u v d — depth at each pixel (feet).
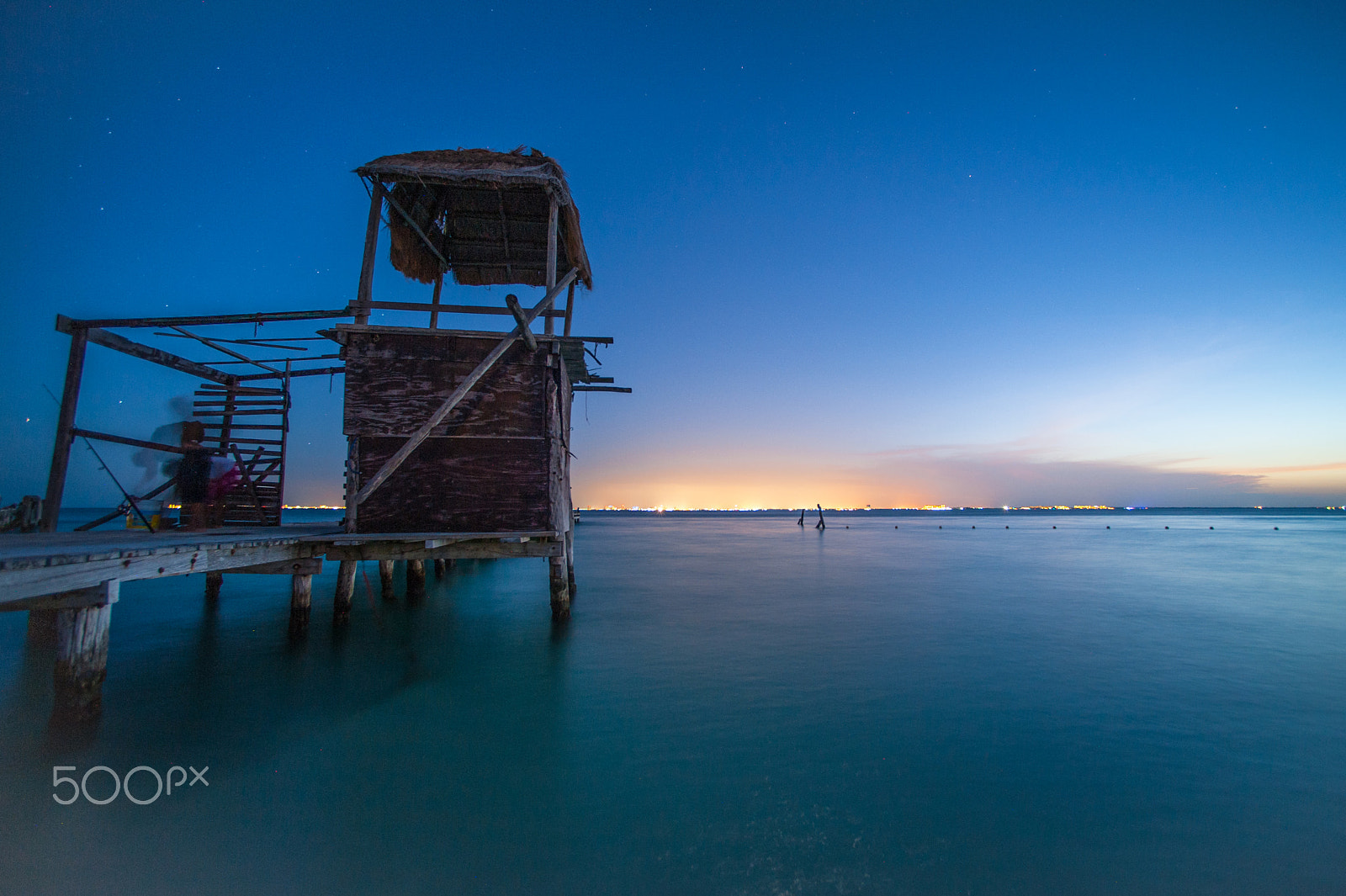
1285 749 18.79
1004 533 179.11
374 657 29.22
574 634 34.65
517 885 12.09
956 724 20.68
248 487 35.40
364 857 12.94
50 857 12.75
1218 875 12.52
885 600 48.03
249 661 28.25
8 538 24.77
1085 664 28.45
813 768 17.28
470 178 31.19
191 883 12.05
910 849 13.34
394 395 31.42
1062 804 15.34
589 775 16.80
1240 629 36.86
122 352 30.89
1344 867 12.85
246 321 31.07
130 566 19.10
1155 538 150.20
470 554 30.71
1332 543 124.88
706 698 23.36
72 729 18.67
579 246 37.06
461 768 17.19
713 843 13.55
